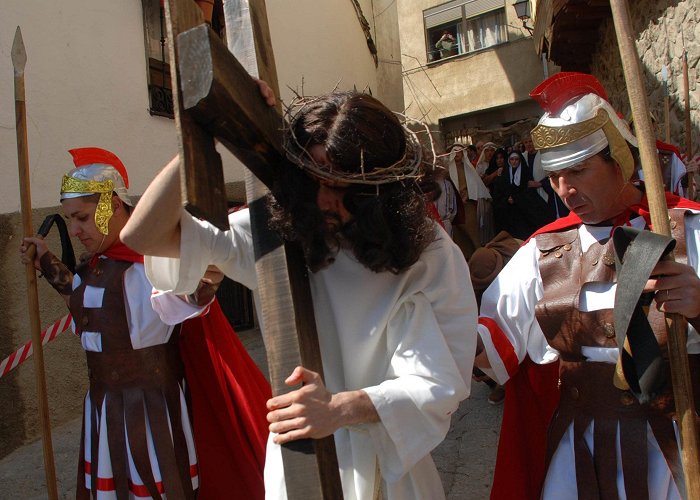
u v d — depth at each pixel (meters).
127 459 2.10
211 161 0.95
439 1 14.79
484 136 14.28
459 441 3.44
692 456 1.24
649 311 1.48
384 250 1.22
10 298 3.68
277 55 6.92
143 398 2.11
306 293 1.25
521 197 7.80
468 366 1.37
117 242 2.18
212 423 2.29
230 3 1.20
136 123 4.74
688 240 1.49
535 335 1.78
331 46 8.49
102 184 2.12
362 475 1.38
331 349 1.37
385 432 1.25
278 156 1.20
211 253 1.36
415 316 1.31
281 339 1.16
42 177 3.91
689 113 4.27
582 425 1.57
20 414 3.70
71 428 3.94
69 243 2.55
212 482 2.27
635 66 1.23
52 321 3.90
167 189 1.21
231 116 0.97
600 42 8.30
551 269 1.67
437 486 1.49
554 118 1.54
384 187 1.23
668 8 5.11
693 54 4.54
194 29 0.88
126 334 2.11
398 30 15.66
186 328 2.27
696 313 1.25
